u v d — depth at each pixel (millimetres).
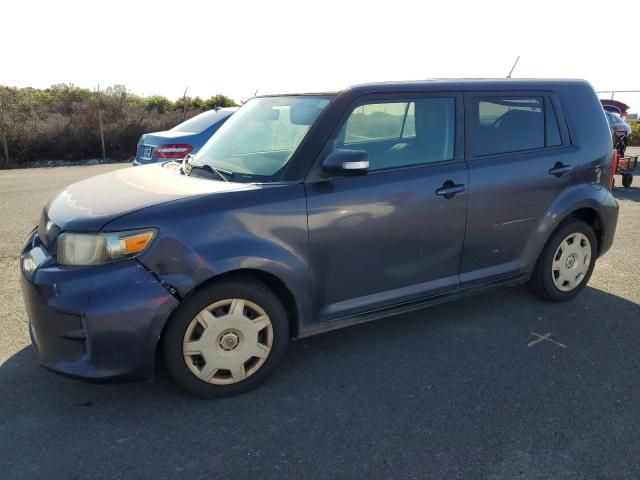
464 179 3779
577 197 4336
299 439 2783
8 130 15453
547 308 4480
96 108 17281
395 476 2514
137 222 2826
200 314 3000
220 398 3162
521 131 4152
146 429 2865
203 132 8188
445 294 3902
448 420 2949
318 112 3443
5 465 2570
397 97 3613
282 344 3287
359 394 3213
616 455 2672
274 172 3305
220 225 2973
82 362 2830
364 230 3424
